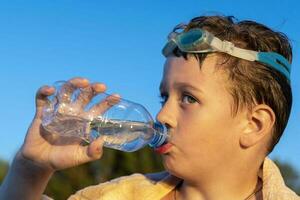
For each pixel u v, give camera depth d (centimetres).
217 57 84
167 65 85
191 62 83
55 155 77
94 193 89
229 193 85
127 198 88
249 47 87
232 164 85
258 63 87
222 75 84
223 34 87
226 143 84
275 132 88
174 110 83
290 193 83
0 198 78
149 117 83
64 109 79
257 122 86
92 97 80
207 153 83
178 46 84
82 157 76
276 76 88
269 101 87
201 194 85
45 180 79
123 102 83
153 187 88
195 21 90
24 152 78
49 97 79
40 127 78
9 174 80
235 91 84
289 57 93
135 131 82
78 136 79
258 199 85
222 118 83
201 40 82
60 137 79
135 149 85
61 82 79
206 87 83
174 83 83
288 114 91
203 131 82
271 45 90
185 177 84
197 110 82
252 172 86
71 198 90
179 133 82
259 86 86
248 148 85
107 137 82
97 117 81
